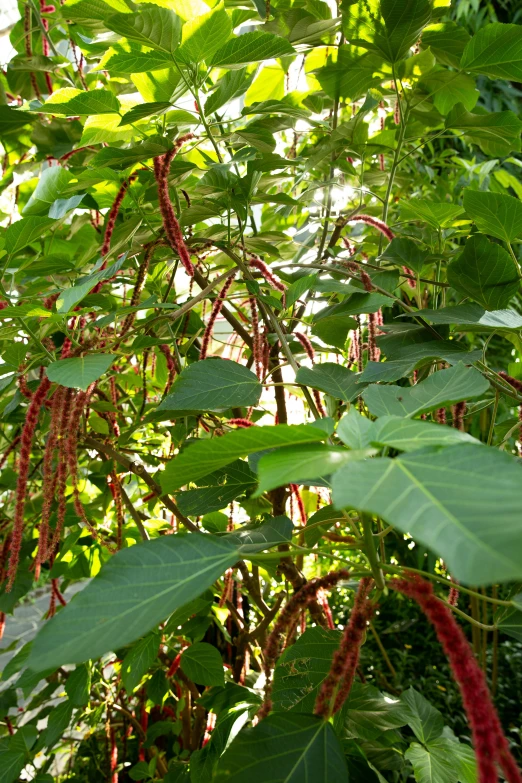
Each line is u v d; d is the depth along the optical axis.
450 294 1.94
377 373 0.74
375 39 1.07
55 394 0.81
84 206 0.99
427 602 0.44
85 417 1.06
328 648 0.73
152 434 1.55
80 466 1.61
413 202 1.07
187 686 1.30
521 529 0.30
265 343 1.00
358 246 1.48
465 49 1.03
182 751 1.51
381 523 0.81
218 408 0.73
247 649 1.26
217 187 0.98
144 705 1.47
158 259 1.09
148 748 1.48
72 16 0.94
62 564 1.27
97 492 1.72
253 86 1.41
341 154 1.31
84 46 1.30
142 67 0.88
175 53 0.86
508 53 1.01
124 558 0.48
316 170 1.54
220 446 0.48
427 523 0.33
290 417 1.52
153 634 0.94
